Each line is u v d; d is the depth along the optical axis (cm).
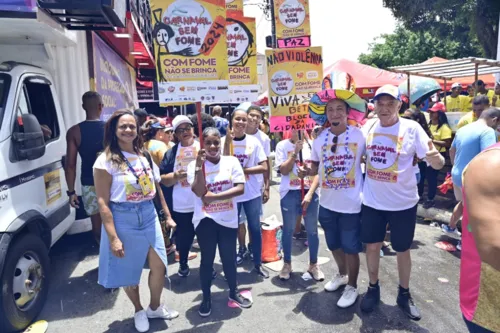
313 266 442
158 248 340
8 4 352
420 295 402
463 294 173
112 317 368
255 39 586
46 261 371
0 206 316
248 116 518
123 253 316
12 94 363
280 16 521
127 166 323
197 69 341
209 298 366
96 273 458
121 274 326
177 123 435
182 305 389
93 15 457
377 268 364
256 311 374
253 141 458
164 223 501
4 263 308
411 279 441
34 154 357
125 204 323
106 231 317
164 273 351
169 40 334
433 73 789
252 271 468
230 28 575
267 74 438
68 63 520
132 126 325
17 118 359
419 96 800
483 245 141
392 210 345
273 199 861
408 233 348
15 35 438
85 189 461
